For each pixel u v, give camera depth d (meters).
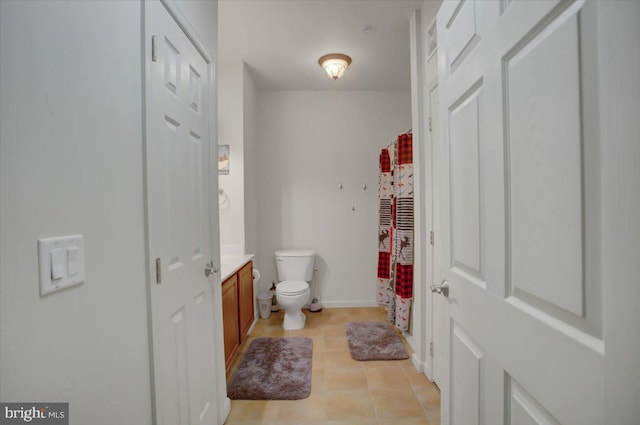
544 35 0.55
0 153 0.49
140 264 0.88
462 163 0.91
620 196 0.41
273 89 3.28
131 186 0.84
